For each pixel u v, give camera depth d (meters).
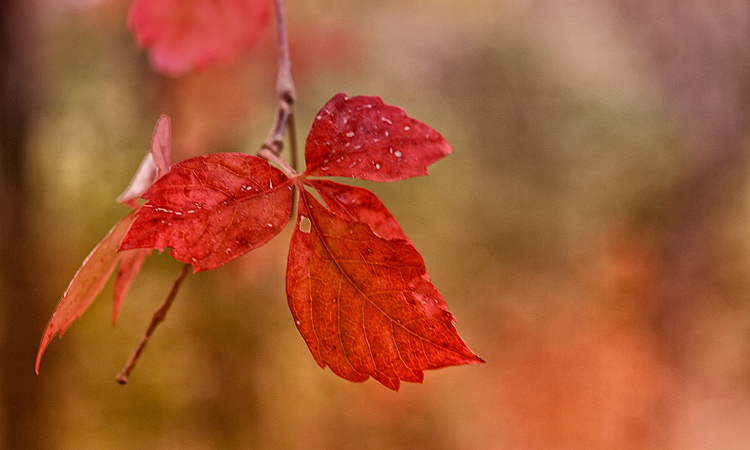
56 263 2.96
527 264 5.77
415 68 6.00
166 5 1.12
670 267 5.73
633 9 5.51
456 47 6.05
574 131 5.97
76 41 3.20
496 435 4.79
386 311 0.79
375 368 0.79
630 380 5.28
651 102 5.82
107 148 3.26
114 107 3.25
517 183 5.92
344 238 0.79
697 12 5.24
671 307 5.65
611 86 5.96
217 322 3.53
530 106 6.04
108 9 3.16
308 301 0.79
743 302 5.47
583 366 5.30
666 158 5.70
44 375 2.84
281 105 0.85
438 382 5.05
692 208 5.64
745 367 5.40
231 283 3.54
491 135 6.01
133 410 3.32
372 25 5.32
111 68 3.22
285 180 0.79
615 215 5.90
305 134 4.14
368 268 0.79
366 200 0.79
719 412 5.21
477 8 5.29
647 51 5.70
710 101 5.48
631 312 5.66
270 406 3.77
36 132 2.61
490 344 5.41
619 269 5.76
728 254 5.53
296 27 3.60
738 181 5.46
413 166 0.79
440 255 5.36
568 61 6.09
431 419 4.70
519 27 6.14
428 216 5.32
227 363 3.57
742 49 5.22
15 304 2.55
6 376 2.63
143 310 3.43
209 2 1.13
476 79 6.09
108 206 3.19
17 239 2.50
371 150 0.79
